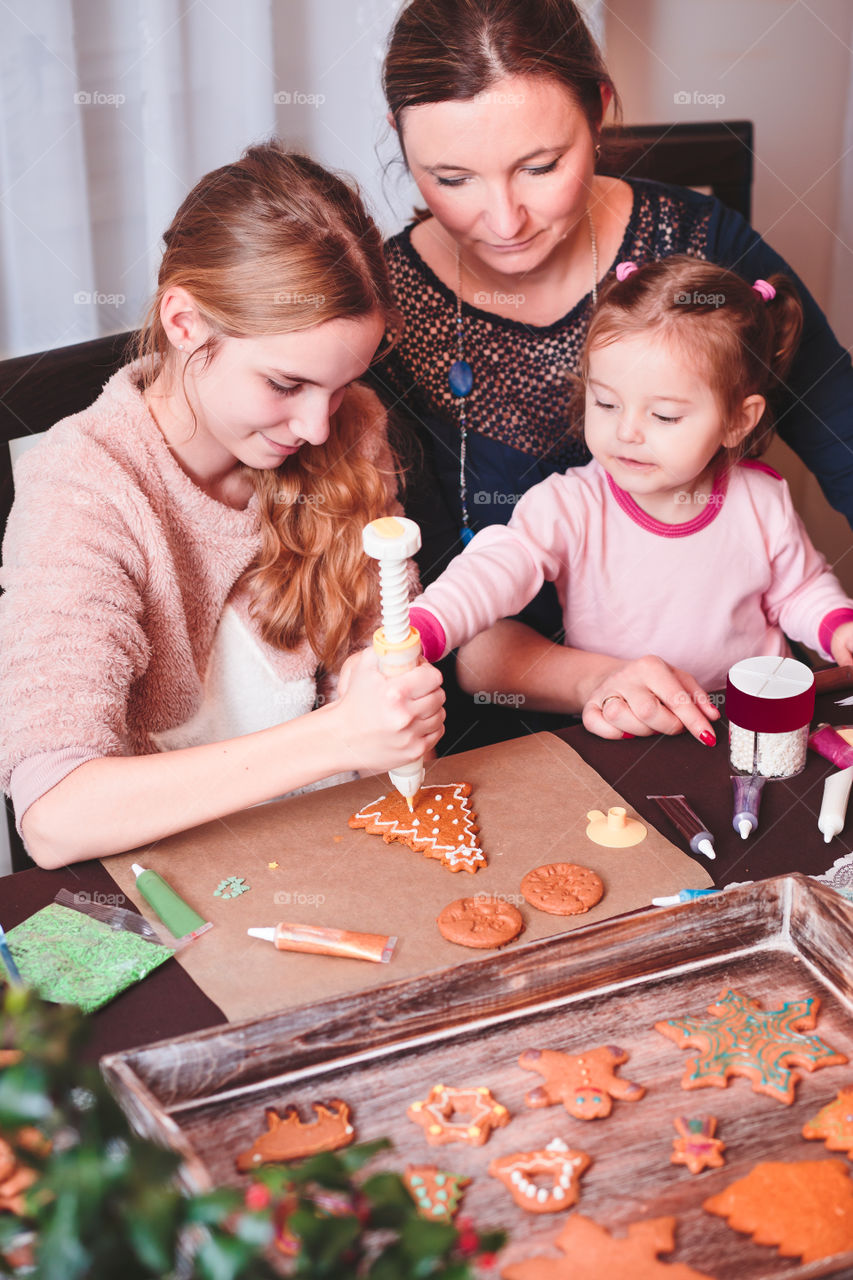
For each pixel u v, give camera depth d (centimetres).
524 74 122
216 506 122
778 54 213
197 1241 47
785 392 160
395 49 126
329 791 105
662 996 80
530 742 112
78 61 168
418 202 191
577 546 137
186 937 88
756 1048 76
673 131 200
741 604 141
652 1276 62
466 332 151
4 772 101
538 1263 63
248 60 178
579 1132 71
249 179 110
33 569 108
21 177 171
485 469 156
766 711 103
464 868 94
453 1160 69
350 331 108
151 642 120
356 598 132
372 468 132
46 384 131
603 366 124
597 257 151
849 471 162
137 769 99
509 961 78
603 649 144
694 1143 70
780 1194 66
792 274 159
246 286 105
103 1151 44
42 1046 44
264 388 109
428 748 100
